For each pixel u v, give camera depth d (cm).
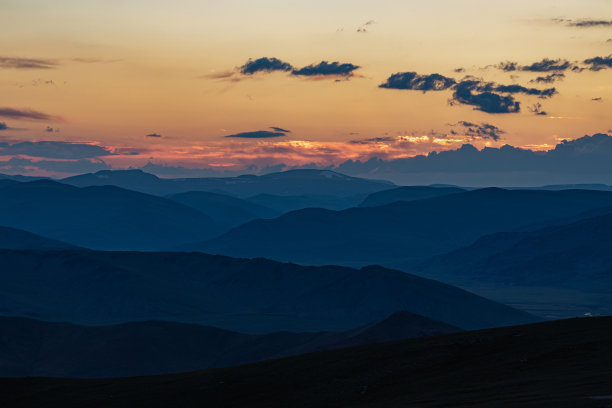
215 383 7100
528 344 6175
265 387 6688
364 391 5947
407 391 5650
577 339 6031
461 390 5234
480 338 6656
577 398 4038
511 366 5669
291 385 6594
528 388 4762
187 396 6856
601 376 4756
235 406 6356
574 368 5209
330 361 7050
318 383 6462
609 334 6053
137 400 6944
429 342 6975
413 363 6344
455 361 6178
